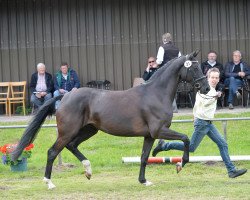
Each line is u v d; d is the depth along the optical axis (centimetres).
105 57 2159
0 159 1516
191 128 1758
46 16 2161
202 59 2161
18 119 1969
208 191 1106
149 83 1165
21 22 2162
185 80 1161
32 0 2158
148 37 2161
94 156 1511
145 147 1170
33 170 1387
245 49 2162
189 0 2155
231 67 2036
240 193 1085
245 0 2156
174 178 1259
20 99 2098
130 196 1088
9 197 1105
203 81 1153
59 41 2162
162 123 1144
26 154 1367
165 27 2158
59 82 2022
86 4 2156
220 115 1866
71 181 1255
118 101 1152
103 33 2161
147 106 1145
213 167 1367
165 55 1734
